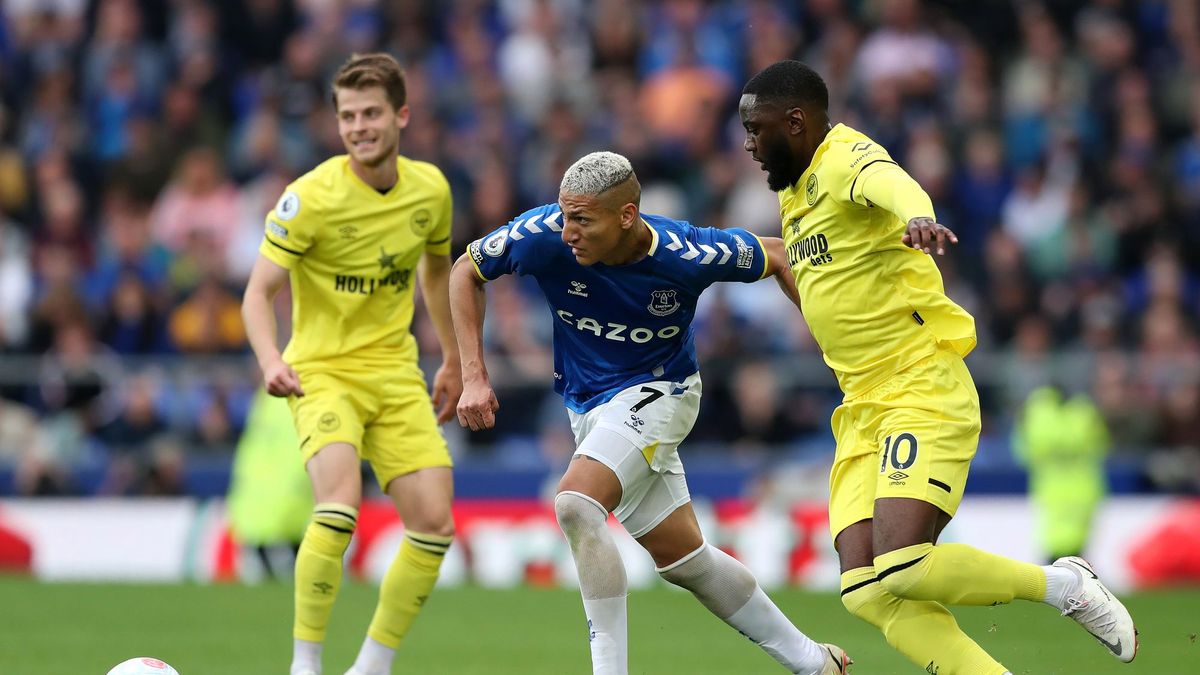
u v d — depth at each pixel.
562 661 26.95
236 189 56.16
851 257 20.12
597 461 19.92
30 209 57.66
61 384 48.25
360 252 24.14
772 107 20.14
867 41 59.81
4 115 61.53
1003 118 58.91
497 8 63.03
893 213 19.47
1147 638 30.02
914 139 55.78
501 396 47.56
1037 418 42.53
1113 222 55.84
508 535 42.50
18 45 62.88
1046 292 52.84
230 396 47.91
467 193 53.84
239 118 60.84
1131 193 56.44
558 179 54.81
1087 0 63.62
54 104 60.62
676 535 20.84
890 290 20.12
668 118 57.81
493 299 49.16
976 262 53.47
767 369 46.62
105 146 59.75
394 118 24.14
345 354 24.14
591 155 19.50
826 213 20.11
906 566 19.30
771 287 51.50
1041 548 42.28
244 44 63.41
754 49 60.84
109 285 54.50
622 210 19.34
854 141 20.02
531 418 47.47
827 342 20.70
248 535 41.97
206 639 28.91
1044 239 54.28
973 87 58.53
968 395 20.14
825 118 20.39
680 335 20.83
